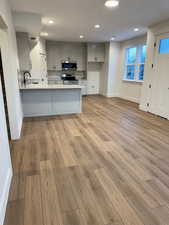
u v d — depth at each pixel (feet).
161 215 4.85
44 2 9.71
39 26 12.05
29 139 10.05
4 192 5.07
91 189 5.88
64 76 26.32
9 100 9.43
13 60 9.78
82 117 14.79
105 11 11.28
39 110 14.98
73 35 19.26
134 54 21.61
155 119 14.28
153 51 15.20
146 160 7.79
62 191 5.77
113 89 25.80
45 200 5.37
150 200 5.40
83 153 8.41
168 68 13.67
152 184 6.17
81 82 26.76
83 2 9.73
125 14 11.89
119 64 24.90
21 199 5.40
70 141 9.81
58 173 6.77
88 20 13.30
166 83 14.05
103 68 26.43
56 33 18.13
